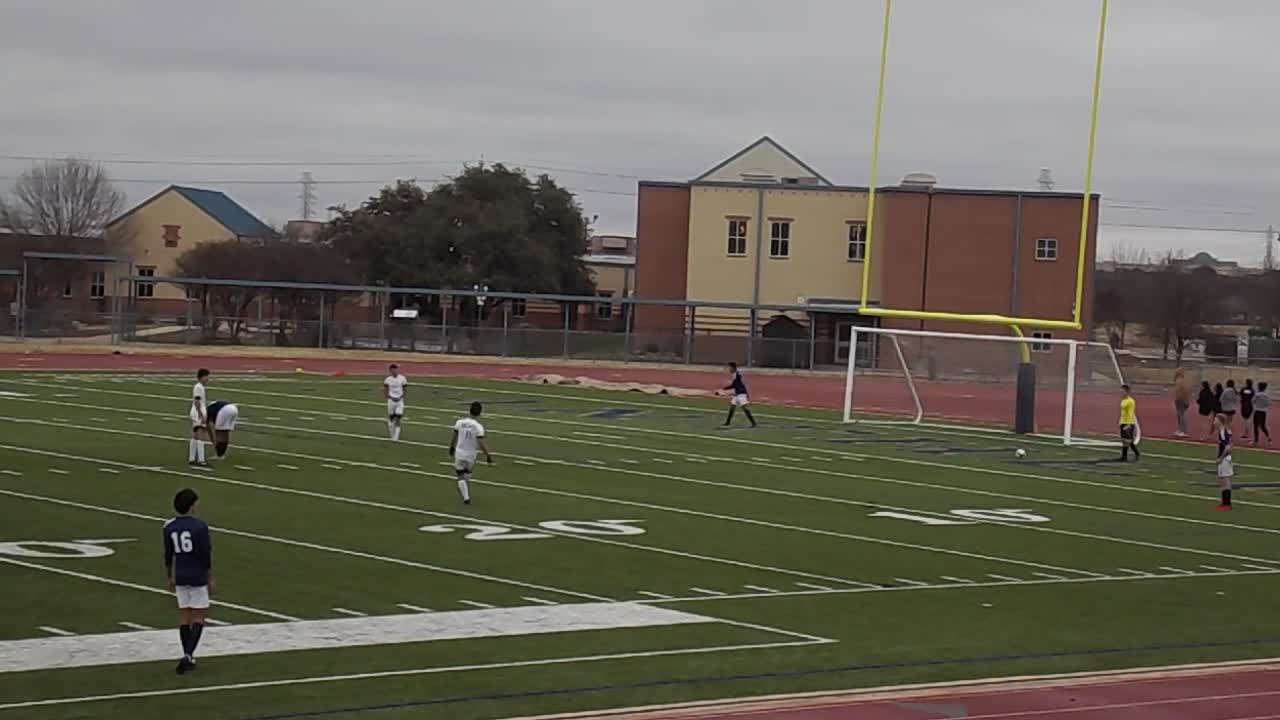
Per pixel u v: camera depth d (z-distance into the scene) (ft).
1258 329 452.35
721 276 312.29
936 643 67.15
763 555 87.86
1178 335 419.13
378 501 101.76
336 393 193.98
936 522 104.22
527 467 123.13
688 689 56.65
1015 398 196.54
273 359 269.03
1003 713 54.85
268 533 88.02
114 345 273.33
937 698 56.85
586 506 103.65
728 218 312.09
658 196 318.45
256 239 410.31
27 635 61.46
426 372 248.93
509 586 75.72
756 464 133.28
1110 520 109.50
